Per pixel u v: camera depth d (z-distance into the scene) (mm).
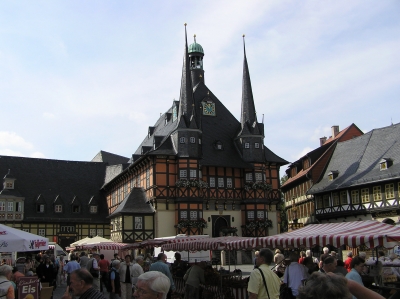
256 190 52625
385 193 42656
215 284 17406
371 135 51531
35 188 69000
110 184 68812
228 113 58719
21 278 12523
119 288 19734
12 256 29266
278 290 8586
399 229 12094
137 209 49969
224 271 20094
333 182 50250
